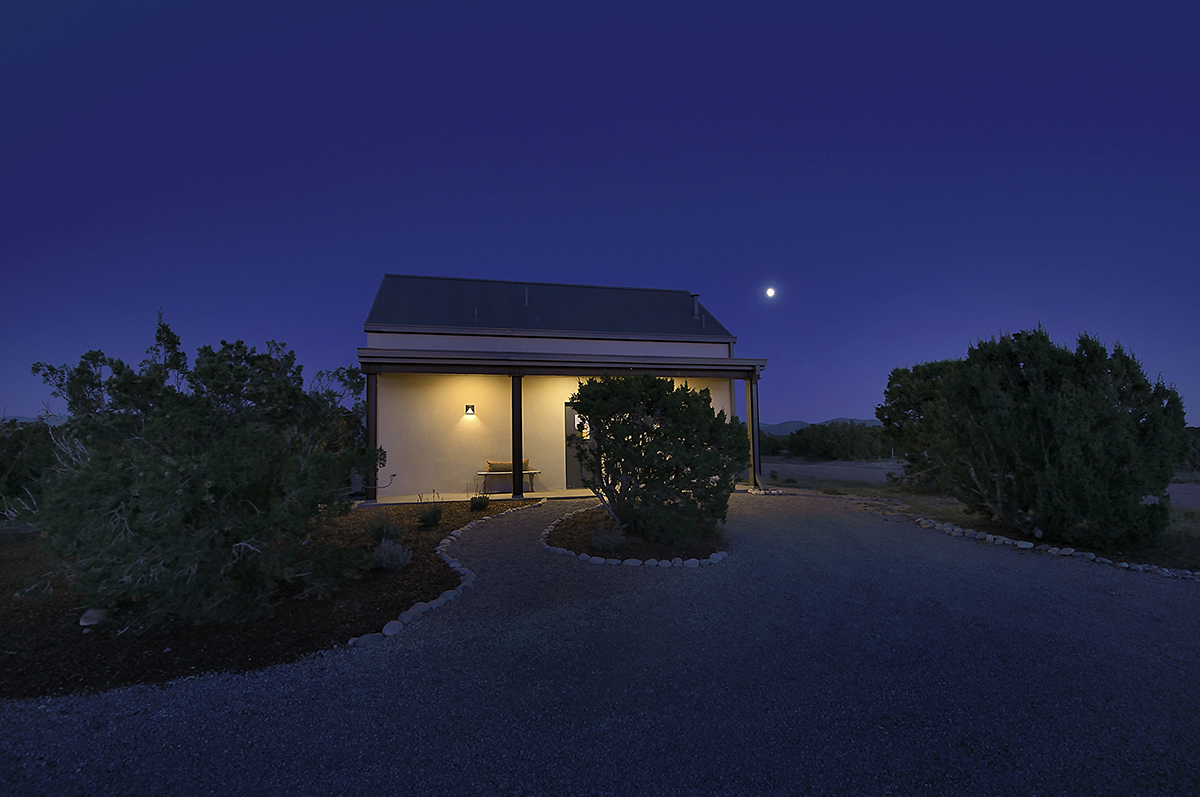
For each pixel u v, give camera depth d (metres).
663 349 15.23
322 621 4.49
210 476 4.27
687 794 2.39
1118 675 3.55
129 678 3.50
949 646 4.03
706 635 4.25
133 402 5.02
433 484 12.31
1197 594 5.29
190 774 2.55
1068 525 7.08
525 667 3.69
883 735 2.86
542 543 7.32
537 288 17.47
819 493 12.61
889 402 13.29
